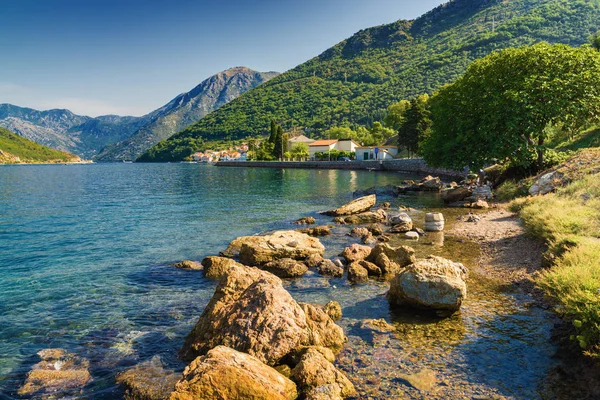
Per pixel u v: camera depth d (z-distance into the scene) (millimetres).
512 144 34844
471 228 23422
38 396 8258
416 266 12375
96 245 21906
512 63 37438
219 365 7582
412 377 8406
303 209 34812
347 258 17625
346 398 7758
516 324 10648
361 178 74250
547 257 14367
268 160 161500
